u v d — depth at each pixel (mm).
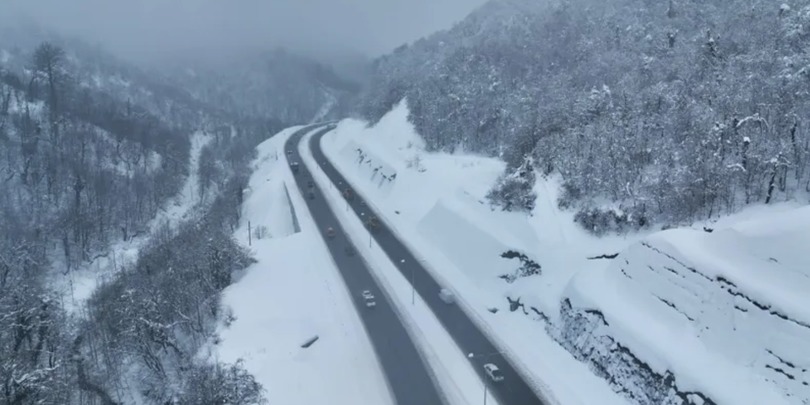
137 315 64250
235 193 130125
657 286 50312
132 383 61812
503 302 66250
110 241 109438
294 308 66938
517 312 63812
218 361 56406
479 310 65125
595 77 104250
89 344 69250
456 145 119000
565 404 47438
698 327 45312
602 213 66875
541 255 66562
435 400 50031
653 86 86625
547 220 72125
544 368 52781
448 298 67000
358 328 62625
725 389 39875
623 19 134750
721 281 45344
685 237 51719
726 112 70000
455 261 78562
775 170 57125
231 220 114062
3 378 53469
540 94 109500
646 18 131375
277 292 71312
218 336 62625
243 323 64000
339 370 55438
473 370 53562
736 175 60719
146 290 69938
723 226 56562
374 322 63812
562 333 56344
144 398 59719
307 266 79500
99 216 109688
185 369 59719
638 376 46281
